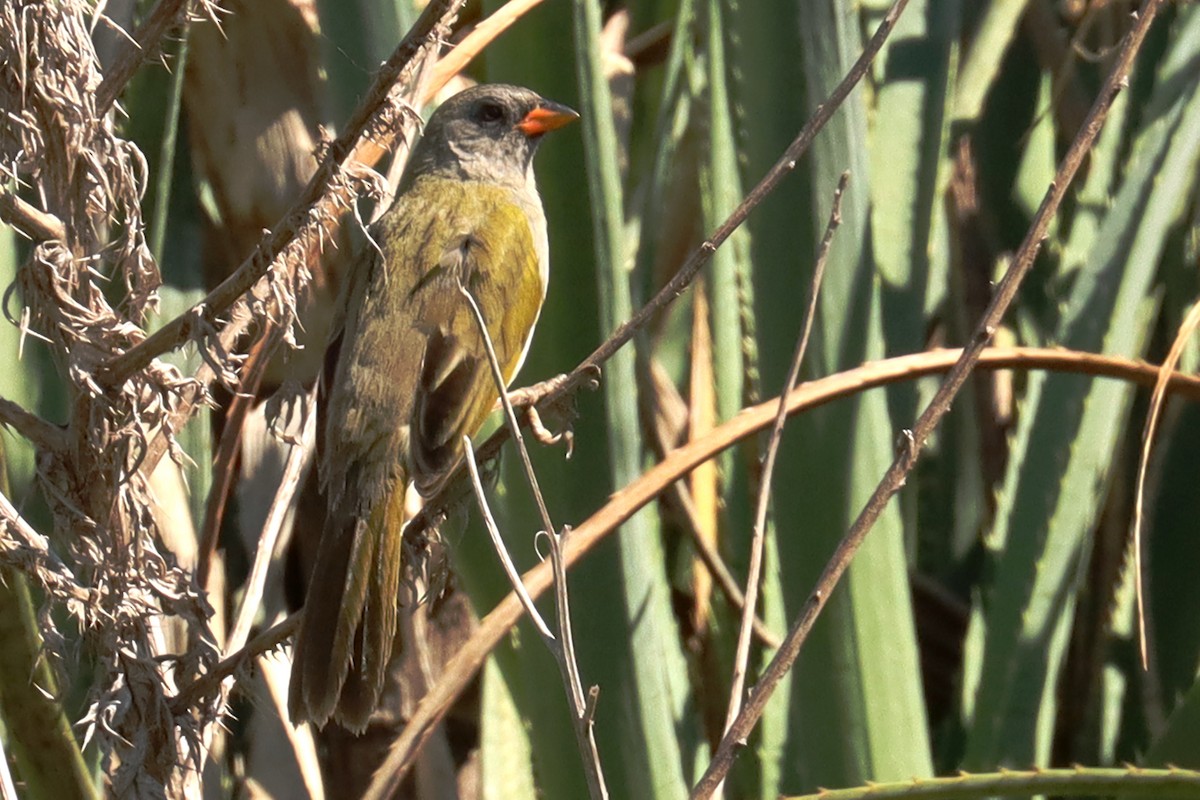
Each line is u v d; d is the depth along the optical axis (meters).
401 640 7.77
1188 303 11.22
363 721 6.45
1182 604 10.32
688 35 11.23
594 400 7.89
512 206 8.55
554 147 8.08
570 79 8.54
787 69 8.23
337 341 7.82
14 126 5.69
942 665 11.86
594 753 4.81
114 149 5.89
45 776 6.29
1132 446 10.74
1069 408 8.69
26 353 8.06
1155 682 10.22
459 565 8.34
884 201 9.01
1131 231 8.99
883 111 9.09
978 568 12.26
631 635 7.76
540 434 7.20
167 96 9.13
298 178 9.30
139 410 5.73
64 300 5.70
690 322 11.57
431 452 7.14
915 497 11.36
